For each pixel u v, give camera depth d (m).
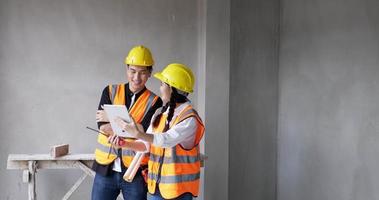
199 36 4.66
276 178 5.16
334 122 4.29
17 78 4.29
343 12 4.18
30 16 4.30
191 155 2.81
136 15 4.53
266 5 5.05
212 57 4.54
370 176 3.86
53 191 4.39
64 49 4.38
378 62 3.77
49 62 4.35
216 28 4.54
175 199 2.76
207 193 4.55
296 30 4.84
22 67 4.29
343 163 4.18
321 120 4.47
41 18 4.32
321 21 4.46
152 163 2.90
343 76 4.17
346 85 4.14
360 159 3.97
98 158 3.21
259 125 5.03
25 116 4.31
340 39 4.21
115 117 2.81
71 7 4.38
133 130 2.71
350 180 4.09
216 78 4.54
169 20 4.60
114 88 3.26
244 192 4.95
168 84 2.82
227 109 4.57
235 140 4.85
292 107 4.91
